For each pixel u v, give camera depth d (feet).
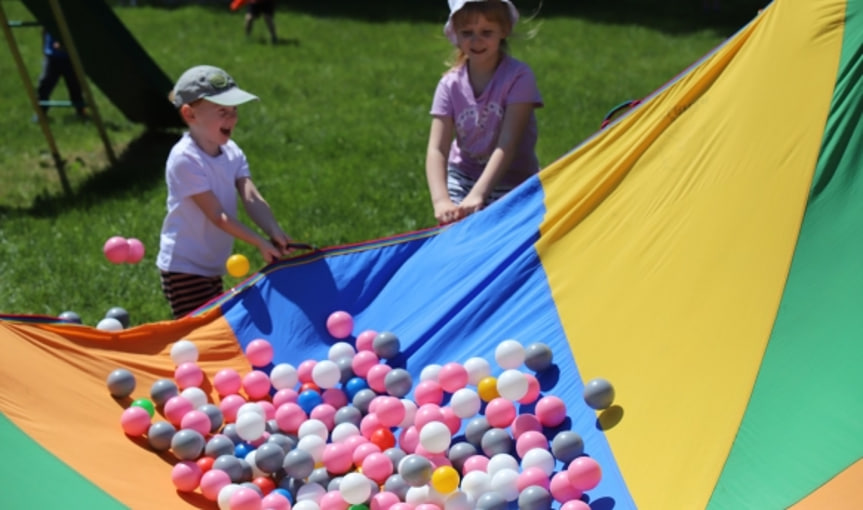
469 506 12.53
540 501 12.21
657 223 15.23
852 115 13.82
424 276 17.31
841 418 11.29
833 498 10.55
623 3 80.28
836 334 12.17
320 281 17.58
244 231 17.35
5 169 34.53
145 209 29.14
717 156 15.08
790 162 14.01
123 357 15.81
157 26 67.36
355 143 36.40
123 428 14.12
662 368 13.37
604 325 14.69
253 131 38.32
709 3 77.30
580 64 54.08
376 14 75.46
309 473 13.88
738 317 13.10
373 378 15.80
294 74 51.08
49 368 14.35
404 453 14.07
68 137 39.01
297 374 16.43
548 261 16.25
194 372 15.79
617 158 16.52
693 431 12.18
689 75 16.30
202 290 18.33
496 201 17.53
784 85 14.67
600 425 13.34
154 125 40.04
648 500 11.73
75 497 11.74
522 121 18.40
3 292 22.88
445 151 19.07
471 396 14.49
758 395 12.09
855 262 12.73
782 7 15.38
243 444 14.74
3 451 11.89
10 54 58.18
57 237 26.63
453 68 19.27
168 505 12.71
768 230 13.66
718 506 11.02
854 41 14.23
